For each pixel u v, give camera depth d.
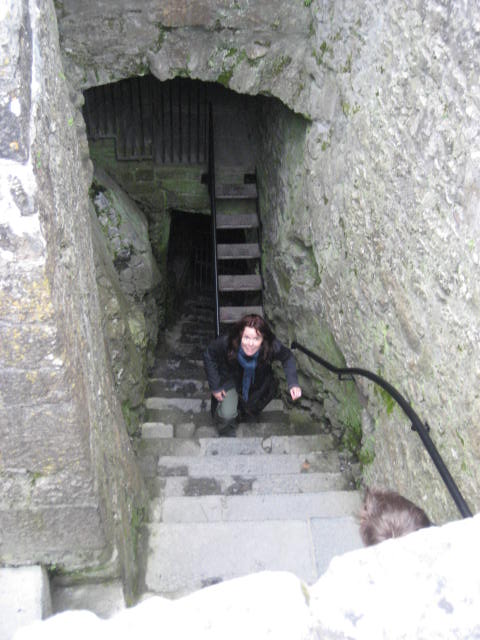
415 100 2.51
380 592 1.11
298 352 5.12
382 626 1.07
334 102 3.72
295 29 4.04
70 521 2.13
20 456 1.92
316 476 3.98
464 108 2.11
